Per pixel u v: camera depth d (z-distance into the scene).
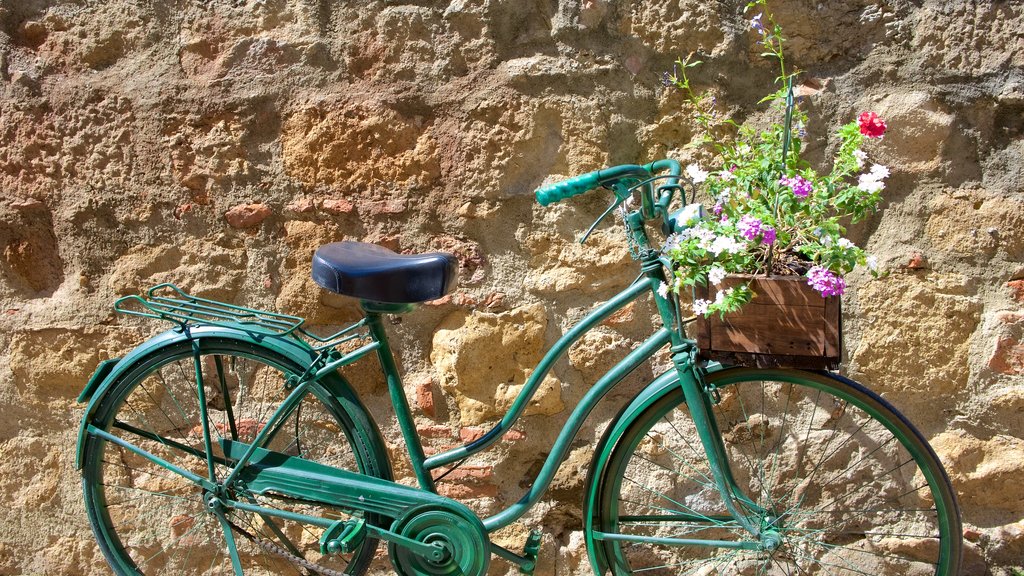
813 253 1.97
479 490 2.66
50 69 2.55
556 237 2.54
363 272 2.08
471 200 2.53
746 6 2.37
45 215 2.61
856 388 2.23
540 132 2.50
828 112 2.45
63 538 2.74
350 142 2.53
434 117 2.51
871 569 2.63
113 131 2.56
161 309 2.59
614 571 2.46
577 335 2.20
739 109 2.47
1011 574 2.56
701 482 2.63
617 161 2.50
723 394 2.61
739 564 2.67
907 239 2.48
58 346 2.66
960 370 2.50
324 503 2.27
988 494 2.55
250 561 2.75
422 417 2.64
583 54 2.47
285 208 2.57
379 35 2.49
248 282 2.61
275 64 2.52
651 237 2.55
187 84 2.54
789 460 2.62
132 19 2.53
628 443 2.34
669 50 2.45
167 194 2.58
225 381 2.49
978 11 2.38
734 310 1.97
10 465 2.71
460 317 2.60
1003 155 2.43
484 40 2.48
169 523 2.75
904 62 2.41
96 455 2.41
